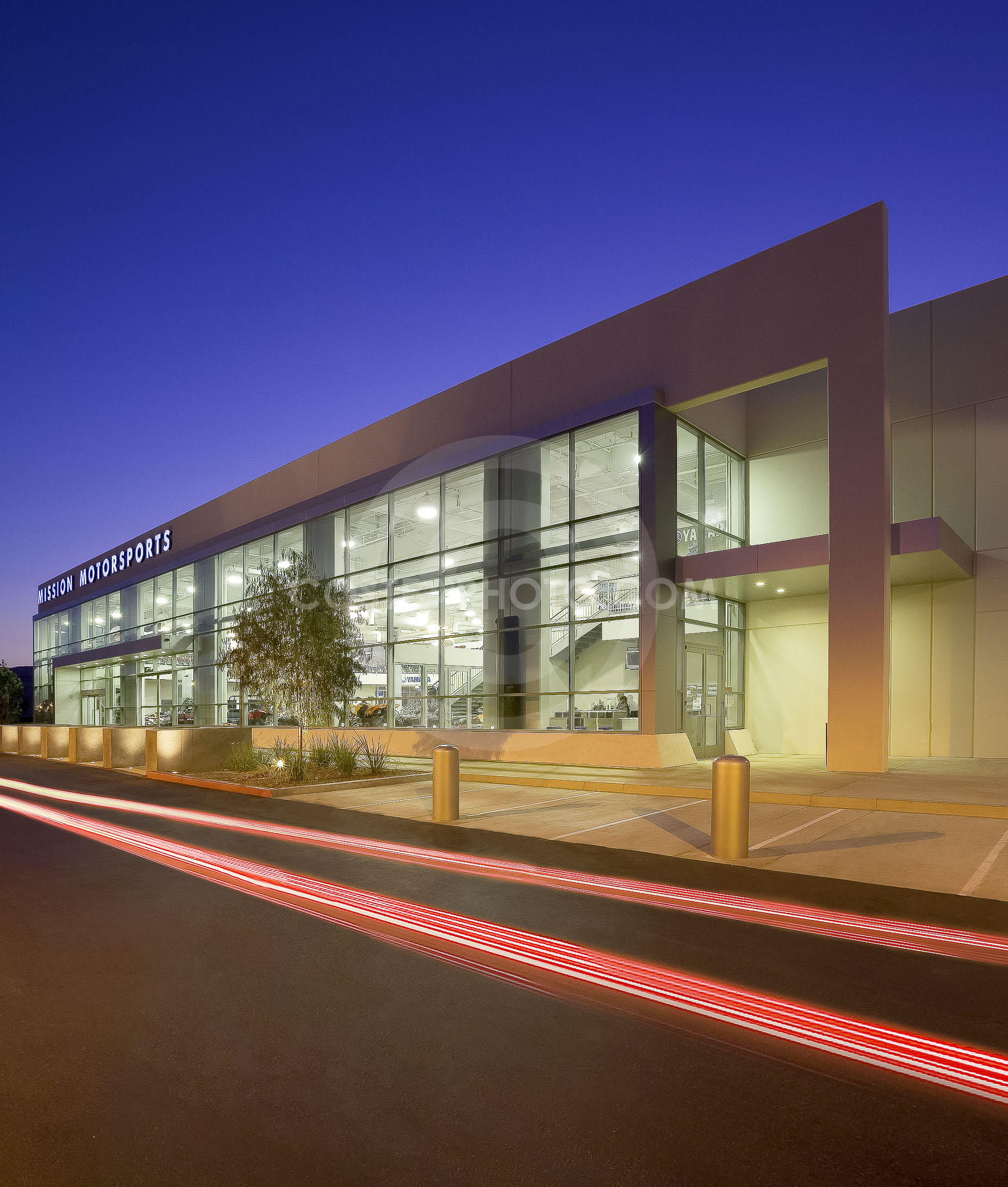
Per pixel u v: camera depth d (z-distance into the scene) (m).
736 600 20.69
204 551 33.06
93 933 5.71
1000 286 17.88
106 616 43.69
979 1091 3.37
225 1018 4.18
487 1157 2.90
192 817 11.39
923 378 18.67
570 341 19.69
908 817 9.88
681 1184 2.73
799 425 20.50
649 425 17.31
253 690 18.11
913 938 5.38
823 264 15.73
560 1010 4.25
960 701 17.61
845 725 14.72
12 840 9.80
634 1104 3.27
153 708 38.44
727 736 19.55
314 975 4.80
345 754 16.66
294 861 8.14
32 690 58.25
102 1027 4.09
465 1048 3.81
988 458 17.70
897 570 16.56
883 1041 3.85
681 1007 4.27
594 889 6.81
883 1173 2.79
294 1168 2.85
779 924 5.71
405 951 5.25
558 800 12.33
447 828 9.95
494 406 21.28
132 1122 3.17
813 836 8.84
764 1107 3.24
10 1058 3.76
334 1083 3.47
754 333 16.55
